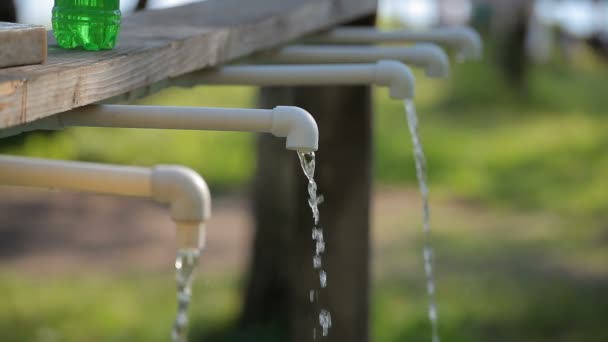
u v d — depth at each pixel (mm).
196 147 10828
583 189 9859
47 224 8148
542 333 5785
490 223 8586
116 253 7309
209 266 6863
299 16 2449
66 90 1312
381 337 5574
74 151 10273
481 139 12070
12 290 6160
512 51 15383
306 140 1357
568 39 19625
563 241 7914
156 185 1317
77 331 5543
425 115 13500
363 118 3355
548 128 12867
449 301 6246
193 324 5730
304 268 3502
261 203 5734
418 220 8648
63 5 1630
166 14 2359
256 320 5734
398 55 2215
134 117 1404
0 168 1341
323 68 1851
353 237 3430
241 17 2297
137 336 5516
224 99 12773
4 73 1233
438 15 19812
